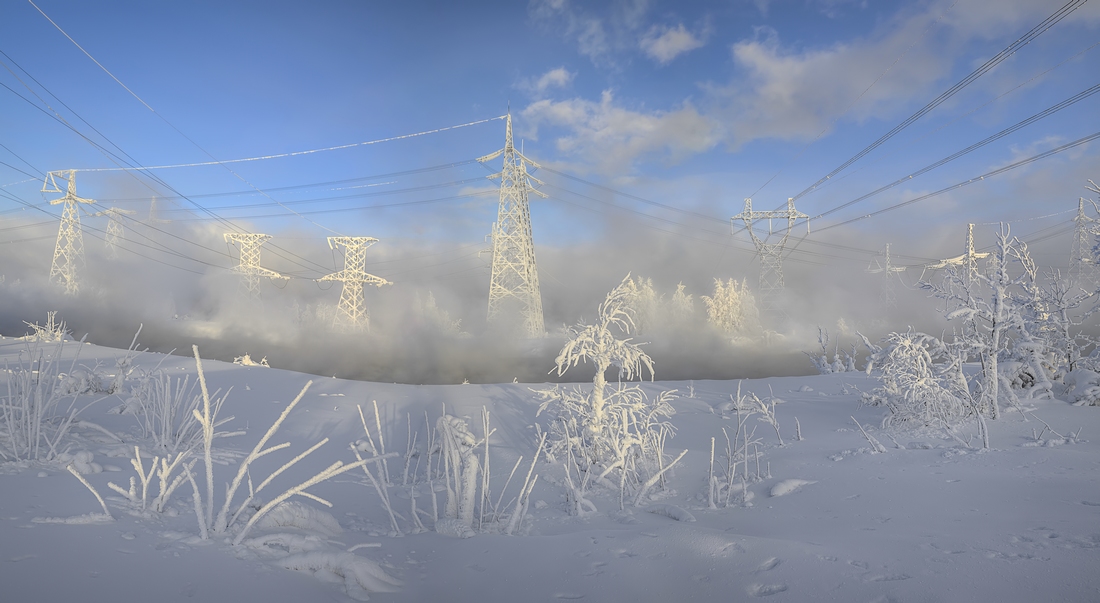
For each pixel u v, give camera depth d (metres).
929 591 3.70
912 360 12.19
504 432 14.27
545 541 5.23
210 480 4.21
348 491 7.63
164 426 8.68
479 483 8.91
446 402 17.27
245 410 13.97
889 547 4.65
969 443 9.73
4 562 3.06
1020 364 14.31
